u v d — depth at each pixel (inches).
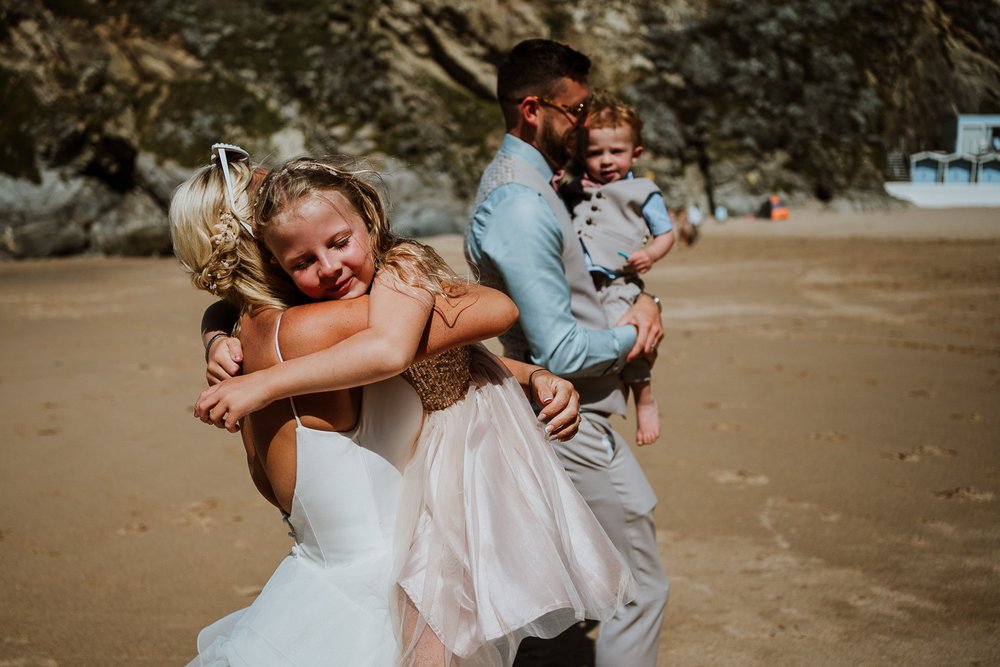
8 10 1480.1
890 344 421.7
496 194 109.2
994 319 486.6
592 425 113.0
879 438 262.8
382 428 81.7
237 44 1669.5
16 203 1323.8
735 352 411.5
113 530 207.5
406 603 77.5
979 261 805.9
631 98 1865.2
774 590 166.2
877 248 998.4
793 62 2026.3
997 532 191.2
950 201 2016.5
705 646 146.2
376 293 76.9
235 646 78.4
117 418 315.3
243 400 72.2
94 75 1512.1
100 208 1409.9
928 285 643.5
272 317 79.2
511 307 84.6
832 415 290.5
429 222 1497.3
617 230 124.6
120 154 1467.8
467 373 87.1
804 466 237.9
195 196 81.6
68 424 308.0
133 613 164.9
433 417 84.0
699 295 633.6
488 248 107.1
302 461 79.5
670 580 171.8
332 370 72.9
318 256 75.9
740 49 2012.8
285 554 192.5
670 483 226.7
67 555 193.0
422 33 1804.9
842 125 2000.5
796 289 648.4
